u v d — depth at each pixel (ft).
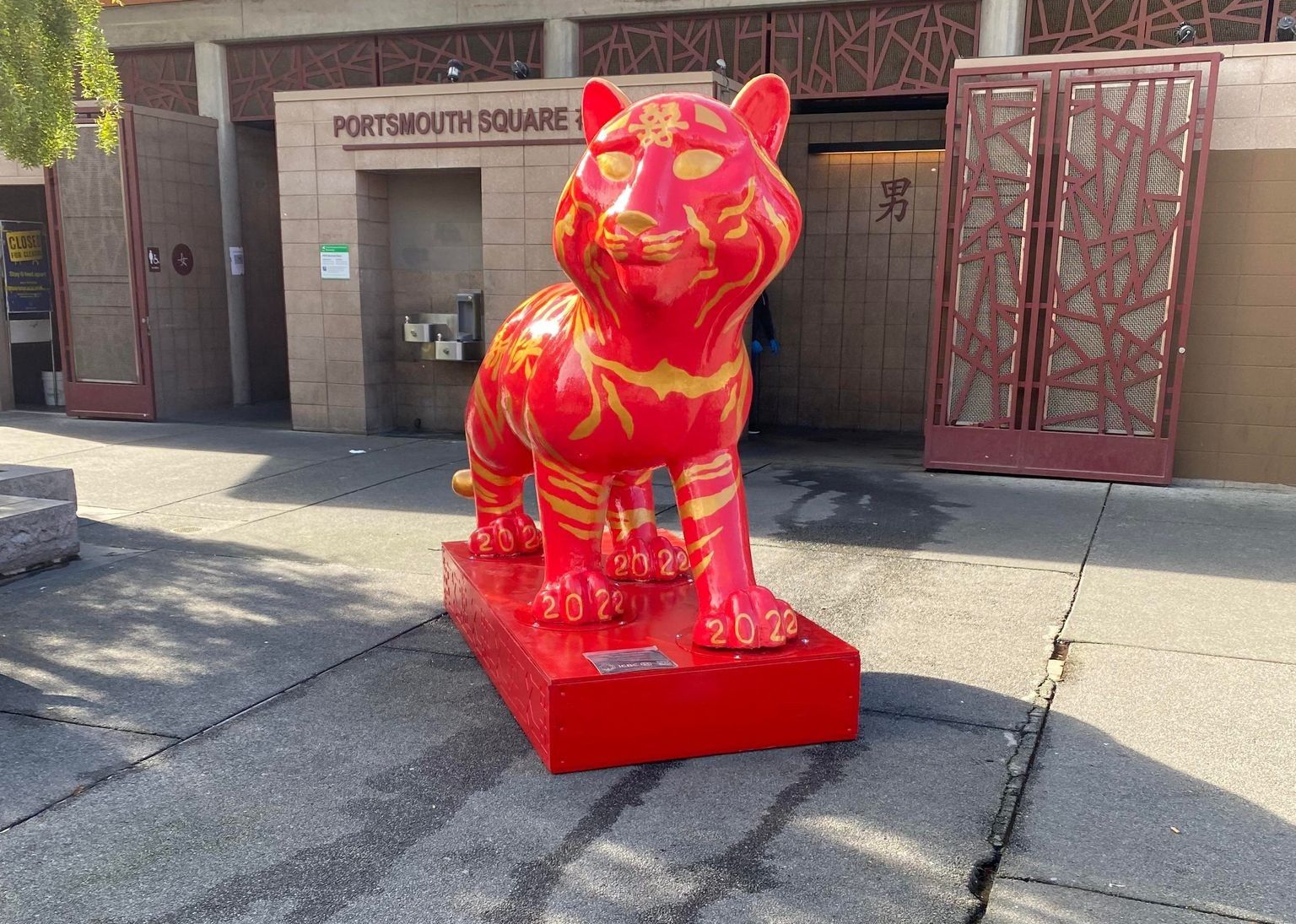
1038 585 16.42
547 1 31.58
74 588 15.98
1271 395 24.08
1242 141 23.35
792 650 10.52
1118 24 27.04
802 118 33.73
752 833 8.84
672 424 9.92
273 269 40.42
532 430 10.61
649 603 11.90
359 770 9.96
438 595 15.76
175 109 38.11
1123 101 23.39
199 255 36.81
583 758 9.89
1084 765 10.15
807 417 35.29
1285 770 10.05
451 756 10.27
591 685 9.77
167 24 36.55
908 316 33.81
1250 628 14.34
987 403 25.86
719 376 9.87
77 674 12.44
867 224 33.78
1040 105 23.98
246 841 8.67
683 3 30.14
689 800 9.38
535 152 28.89
